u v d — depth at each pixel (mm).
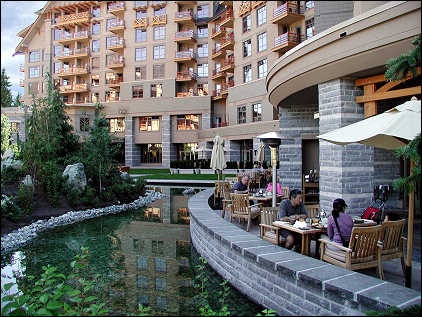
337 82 7930
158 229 11219
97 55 48906
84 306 5312
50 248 8914
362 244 4828
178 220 12852
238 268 5938
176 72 44531
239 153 38000
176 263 7559
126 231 10898
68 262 7742
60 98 18391
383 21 6273
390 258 5141
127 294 5805
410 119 4277
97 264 7512
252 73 35125
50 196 14031
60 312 4398
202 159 37656
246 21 36344
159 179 29469
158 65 45250
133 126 45875
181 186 26047
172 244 9219
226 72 41250
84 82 49906
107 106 46062
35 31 52469
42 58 52094
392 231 5098
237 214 9016
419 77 7270
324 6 8086
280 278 4828
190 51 44062
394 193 9336
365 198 7996
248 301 5523
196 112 43000
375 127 4531
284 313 4730
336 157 7988
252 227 9258
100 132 17484
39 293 5883
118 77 48406
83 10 50281
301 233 5602
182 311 5117
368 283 4082
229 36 38656
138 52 46125
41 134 15609
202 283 6133
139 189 19125
